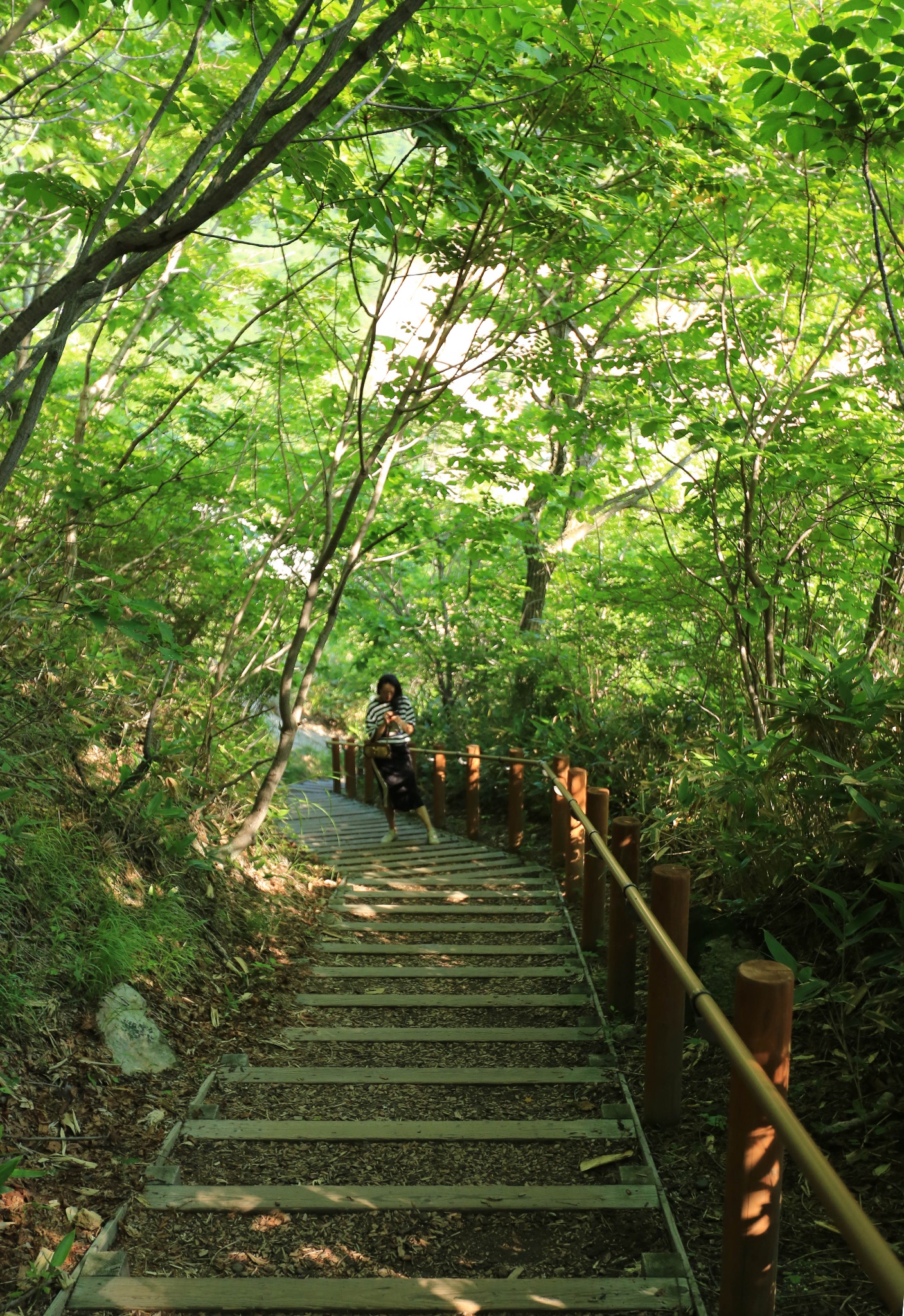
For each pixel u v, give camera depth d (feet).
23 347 17.48
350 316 24.67
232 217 21.97
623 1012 14.75
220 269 27.02
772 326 21.39
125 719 18.40
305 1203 9.47
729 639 22.94
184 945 14.80
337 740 44.52
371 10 14.52
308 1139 10.90
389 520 29.73
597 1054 13.71
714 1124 11.02
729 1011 13.03
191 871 17.11
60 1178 9.42
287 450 27.99
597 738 27.81
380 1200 9.55
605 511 38.14
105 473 17.12
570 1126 11.18
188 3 11.27
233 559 25.64
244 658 25.61
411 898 22.63
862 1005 11.23
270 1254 8.77
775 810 13.97
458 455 25.49
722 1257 8.17
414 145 14.08
